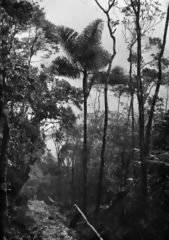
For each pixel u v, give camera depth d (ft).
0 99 63.10
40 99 106.32
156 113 109.29
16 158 90.58
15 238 62.64
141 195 63.87
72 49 103.76
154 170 67.77
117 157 156.25
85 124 102.78
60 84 124.67
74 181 169.58
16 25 70.44
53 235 72.54
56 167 182.60
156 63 106.01
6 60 66.54
